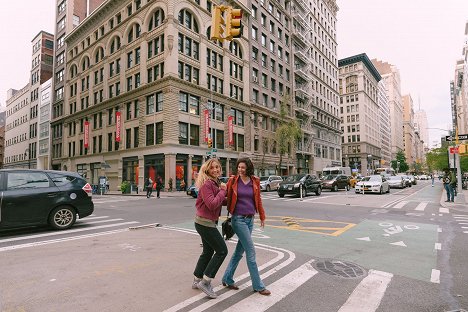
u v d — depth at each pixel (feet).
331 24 240.73
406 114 606.96
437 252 19.79
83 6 180.14
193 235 24.67
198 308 11.29
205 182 12.34
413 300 12.23
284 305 11.61
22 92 224.53
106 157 126.31
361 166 293.02
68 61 163.63
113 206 48.83
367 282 14.20
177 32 102.22
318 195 73.05
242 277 14.66
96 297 12.23
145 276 14.73
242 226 12.78
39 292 12.74
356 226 29.55
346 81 309.22
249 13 136.05
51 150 177.78
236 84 127.34
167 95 99.09
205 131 108.06
